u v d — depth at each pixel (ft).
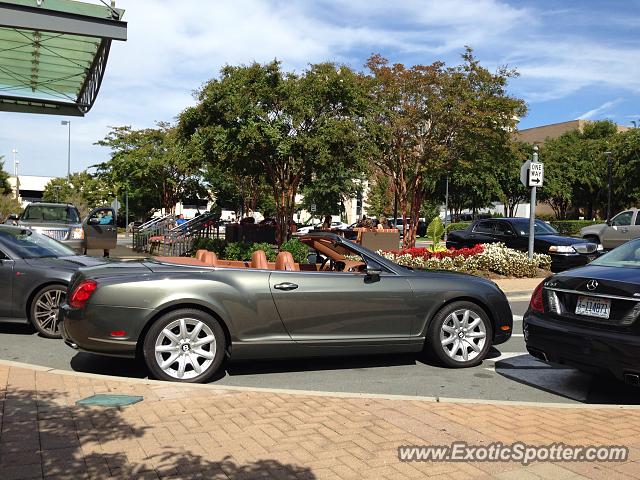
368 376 20.39
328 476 11.11
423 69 64.44
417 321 21.07
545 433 13.57
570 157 158.71
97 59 50.29
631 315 16.33
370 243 59.93
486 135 64.13
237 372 20.59
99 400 15.28
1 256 26.11
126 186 139.03
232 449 12.30
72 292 18.97
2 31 43.57
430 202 172.14
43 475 10.94
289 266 21.17
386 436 13.17
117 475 10.98
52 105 65.26
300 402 15.57
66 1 37.17
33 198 303.48
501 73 64.95
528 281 48.01
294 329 19.71
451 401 15.99
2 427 13.26
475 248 53.16
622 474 11.36
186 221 73.97
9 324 29.32
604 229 69.46
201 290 18.69
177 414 14.40
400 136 65.26
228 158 49.42
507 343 26.76
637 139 128.36
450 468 11.54
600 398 18.20
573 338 17.42
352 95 48.39
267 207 161.58
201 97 47.55
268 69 47.73
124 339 18.11
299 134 47.47
